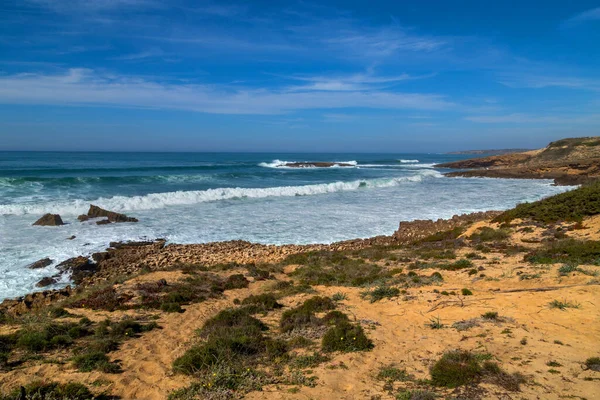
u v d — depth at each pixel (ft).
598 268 34.71
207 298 37.58
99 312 32.55
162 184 129.80
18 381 19.36
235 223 80.33
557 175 184.55
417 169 272.92
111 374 20.58
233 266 52.06
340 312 29.96
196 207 95.09
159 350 24.38
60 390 17.98
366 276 44.19
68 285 46.21
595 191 62.95
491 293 32.12
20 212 77.51
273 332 27.40
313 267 50.37
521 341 21.58
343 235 73.10
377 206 101.91
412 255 54.24
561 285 31.73
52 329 26.61
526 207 66.64
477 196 122.01
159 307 34.22
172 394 18.22
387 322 28.14
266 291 40.45
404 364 20.62
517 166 246.88
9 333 26.58
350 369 20.35
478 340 22.56
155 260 55.88
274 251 61.93
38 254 55.52
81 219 76.43
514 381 17.28
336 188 134.92
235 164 264.31
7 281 46.29
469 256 47.96
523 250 47.34
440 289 35.27
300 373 19.94
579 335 21.61
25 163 219.61
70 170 165.17
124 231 70.54
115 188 115.65
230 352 22.34
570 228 53.57
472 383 17.51
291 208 97.19
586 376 17.10
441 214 92.12
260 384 18.92
